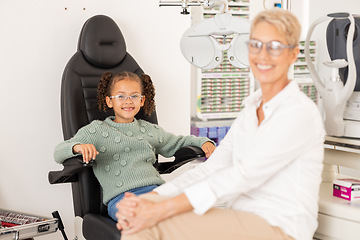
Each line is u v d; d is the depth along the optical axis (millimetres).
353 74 1781
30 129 2535
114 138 2133
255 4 3854
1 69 2436
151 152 2199
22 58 2482
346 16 1789
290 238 1398
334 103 1849
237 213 1430
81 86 2258
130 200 1372
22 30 2469
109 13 2668
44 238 2584
